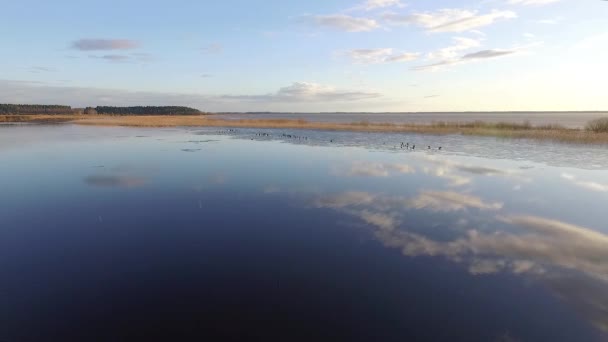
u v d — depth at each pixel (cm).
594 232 929
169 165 1914
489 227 973
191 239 898
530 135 3111
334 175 1648
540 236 905
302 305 611
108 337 525
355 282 687
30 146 2750
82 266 753
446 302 621
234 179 1570
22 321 565
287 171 1747
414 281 691
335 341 519
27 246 857
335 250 830
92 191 1364
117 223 1015
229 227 982
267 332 539
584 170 1711
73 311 592
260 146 2795
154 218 1057
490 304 614
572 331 544
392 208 1145
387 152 2411
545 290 654
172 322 561
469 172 1692
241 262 770
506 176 1599
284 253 816
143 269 739
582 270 727
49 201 1228
